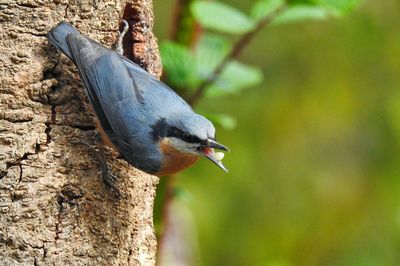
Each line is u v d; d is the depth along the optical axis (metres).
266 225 18.59
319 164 19.03
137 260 10.70
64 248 10.05
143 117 10.27
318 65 19.05
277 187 18.73
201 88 12.39
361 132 19.34
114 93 10.16
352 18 18.89
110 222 10.39
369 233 18.80
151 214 11.02
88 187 10.24
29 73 10.01
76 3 10.30
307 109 19.02
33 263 9.90
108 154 10.49
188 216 17.52
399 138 19.45
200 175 18.44
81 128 10.27
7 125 9.91
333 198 18.95
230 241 18.25
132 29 10.91
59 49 10.00
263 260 18.31
